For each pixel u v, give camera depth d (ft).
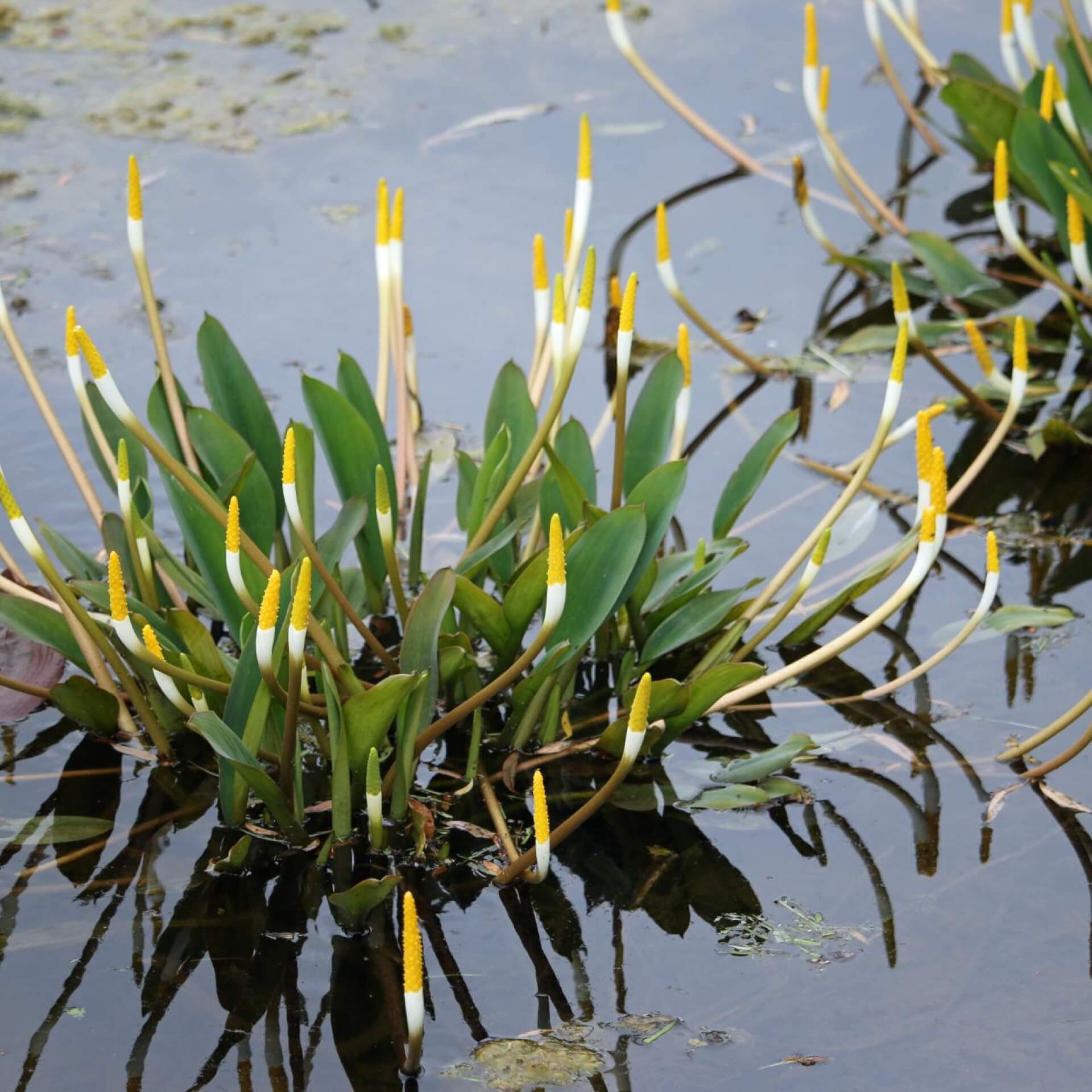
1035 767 18.58
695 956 18.12
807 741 18.52
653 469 18.65
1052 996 18.03
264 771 18.21
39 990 18.02
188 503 18.35
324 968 18.07
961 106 20.54
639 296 20.48
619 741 18.48
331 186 20.92
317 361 19.86
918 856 18.37
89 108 21.43
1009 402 19.66
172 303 20.16
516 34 23.00
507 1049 17.90
